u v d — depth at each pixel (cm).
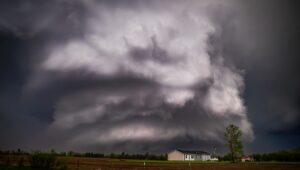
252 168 6812
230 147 11881
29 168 4538
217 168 6769
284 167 7225
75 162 8206
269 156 13125
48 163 4722
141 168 6300
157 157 15425
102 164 7638
